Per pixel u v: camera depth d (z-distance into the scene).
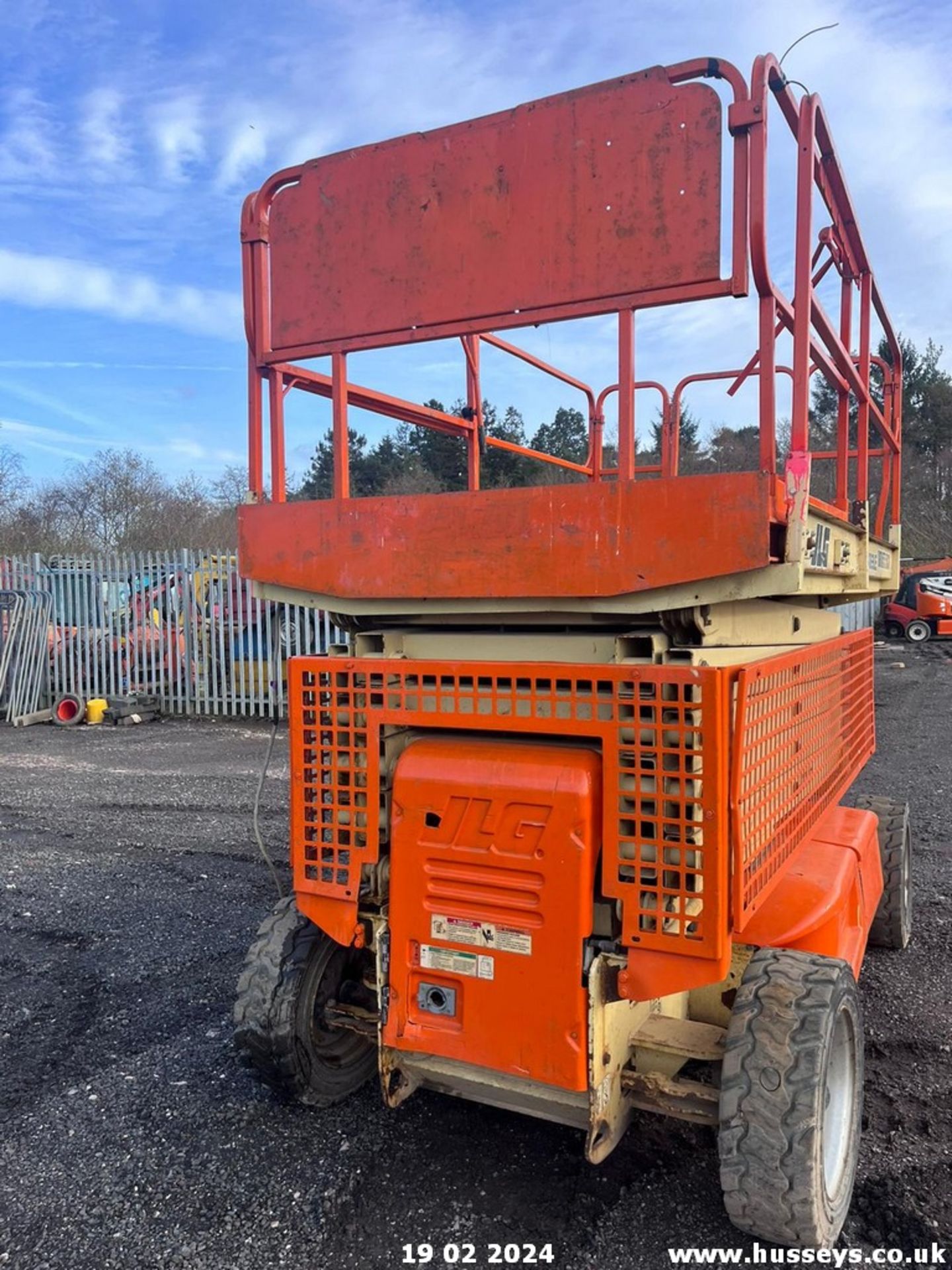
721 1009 2.96
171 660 12.75
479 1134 3.06
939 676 17.05
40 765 9.49
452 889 2.52
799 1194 2.26
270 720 12.25
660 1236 2.56
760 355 2.25
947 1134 3.03
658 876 2.26
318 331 2.82
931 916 5.00
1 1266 2.49
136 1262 2.50
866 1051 3.57
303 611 12.22
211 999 4.13
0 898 5.47
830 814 3.86
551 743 2.49
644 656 2.42
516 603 2.53
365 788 2.70
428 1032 2.58
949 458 39.81
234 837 6.76
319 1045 3.15
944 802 7.46
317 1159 2.94
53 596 12.81
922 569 25.38
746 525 2.20
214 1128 3.12
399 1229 2.61
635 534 2.33
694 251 2.27
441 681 2.55
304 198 2.83
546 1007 2.40
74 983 4.31
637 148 2.32
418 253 2.64
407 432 22.41
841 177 2.96
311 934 3.09
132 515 32.25
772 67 2.22
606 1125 2.50
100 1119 3.18
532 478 17.83
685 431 19.45
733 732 2.24
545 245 2.46
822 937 2.91
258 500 2.99
